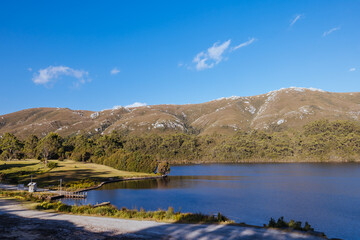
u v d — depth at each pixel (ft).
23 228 55.93
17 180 238.07
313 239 50.29
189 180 279.90
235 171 387.34
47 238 48.03
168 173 373.81
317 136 594.24
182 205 141.59
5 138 452.76
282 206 137.28
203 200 156.35
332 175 297.94
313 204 142.20
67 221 65.31
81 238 48.70
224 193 184.65
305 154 561.43
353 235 89.40
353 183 227.81
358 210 126.82
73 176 277.64
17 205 94.94
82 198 168.04
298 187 209.36
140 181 277.64
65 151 523.70
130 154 395.14
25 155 474.90
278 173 338.34
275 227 61.36
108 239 48.19
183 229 57.52
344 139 546.26
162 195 178.29
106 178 277.44
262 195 174.09
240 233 54.49
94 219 68.90
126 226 60.13
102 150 510.58
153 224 62.85
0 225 58.49
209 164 592.19
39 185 215.31
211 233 53.98
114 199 163.53
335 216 115.14
